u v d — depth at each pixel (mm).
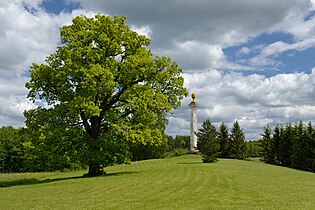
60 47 34250
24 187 29812
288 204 16656
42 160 34531
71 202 19219
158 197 19422
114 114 33938
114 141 33656
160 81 36125
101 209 16625
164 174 32344
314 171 60219
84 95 31984
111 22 34938
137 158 86125
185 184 24844
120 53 35969
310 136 61344
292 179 29578
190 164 45031
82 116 33781
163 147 85688
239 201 17609
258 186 23625
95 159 32781
